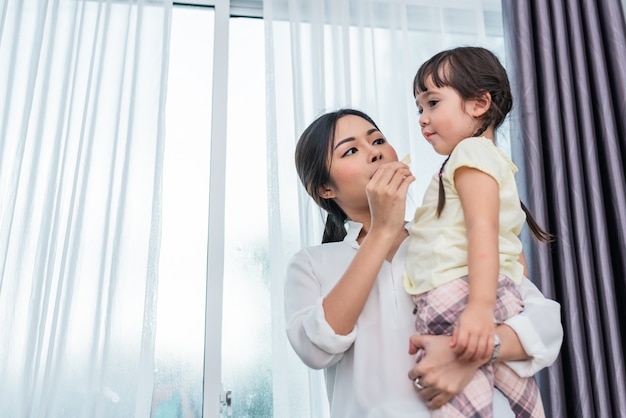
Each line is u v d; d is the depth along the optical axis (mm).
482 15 1762
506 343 783
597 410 1317
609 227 1504
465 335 725
